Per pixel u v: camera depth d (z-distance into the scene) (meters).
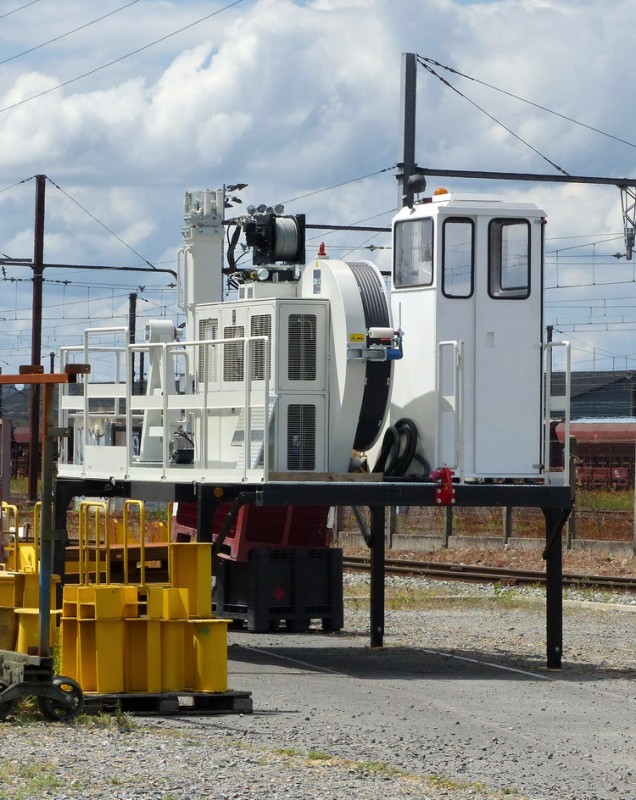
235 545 42.28
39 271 107.31
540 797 21.73
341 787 21.36
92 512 69.75
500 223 36.84
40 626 27.11
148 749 23.98
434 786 21.89
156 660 28.59
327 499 34.12
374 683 33.72
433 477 35.59
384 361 35.88
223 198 41.97
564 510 36.50
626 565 68.19
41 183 107.25
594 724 28.48
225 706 28.83
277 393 35.94
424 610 52.28
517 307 36.81
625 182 74.00
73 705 27.31
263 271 38.56
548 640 36.78
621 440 121.00
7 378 27.73
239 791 20.84
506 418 36.59
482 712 29.61
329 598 42.75
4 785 20.95
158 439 39.66
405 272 37.59
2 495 58.56
